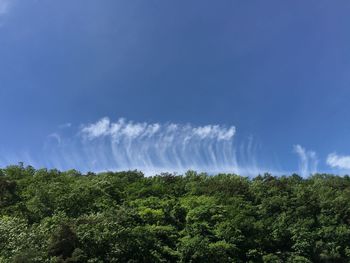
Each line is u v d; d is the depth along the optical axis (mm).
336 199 77062
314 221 72438
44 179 80500
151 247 59562
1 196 68812
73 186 74562
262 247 67562
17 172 84062
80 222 57750
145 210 68250
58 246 51219
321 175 97750
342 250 68125
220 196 80250
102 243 54281
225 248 61500
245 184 87625
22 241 49812
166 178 90688
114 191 77938
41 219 63938
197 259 60375
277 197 78125
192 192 83938
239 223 68812
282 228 70000
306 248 67000
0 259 45312
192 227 66750
